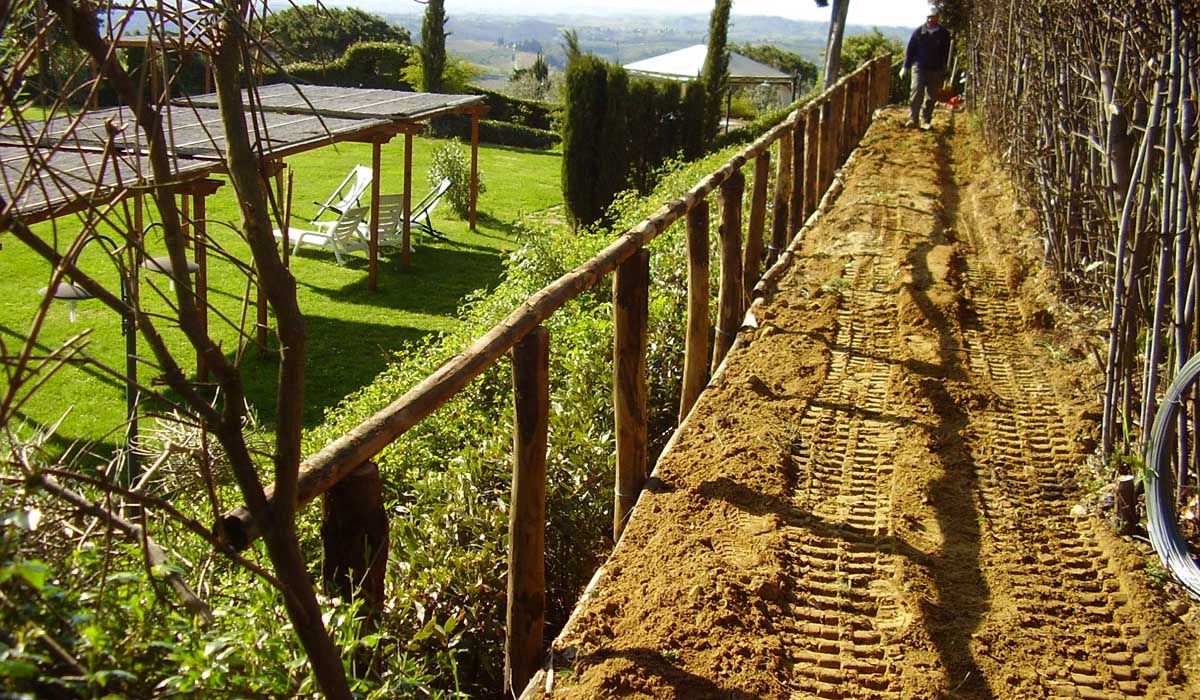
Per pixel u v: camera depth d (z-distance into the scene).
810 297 6.29
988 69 12.14
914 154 12.30
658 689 2.70
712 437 4.30
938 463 4.07
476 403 5.36
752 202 6.24
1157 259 4.04
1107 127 4.77
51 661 1.50
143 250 1.59
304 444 5.53
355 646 2.16
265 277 1.71
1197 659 2.92
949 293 6.23
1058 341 5.46
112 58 1.52
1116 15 4.43
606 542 4.18
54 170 1.55
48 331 9.66
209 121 9.30
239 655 1.87
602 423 4.81
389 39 33.91
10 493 1.71
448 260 14.46
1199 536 3.47
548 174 23.92
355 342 10.32
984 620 3.10
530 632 3.01
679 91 18.88
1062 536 3.60
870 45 36.47
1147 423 3.65
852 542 3.54
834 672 2.86
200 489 3.63
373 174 12.37
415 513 4.12
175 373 1.66
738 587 3.17
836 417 4.56
